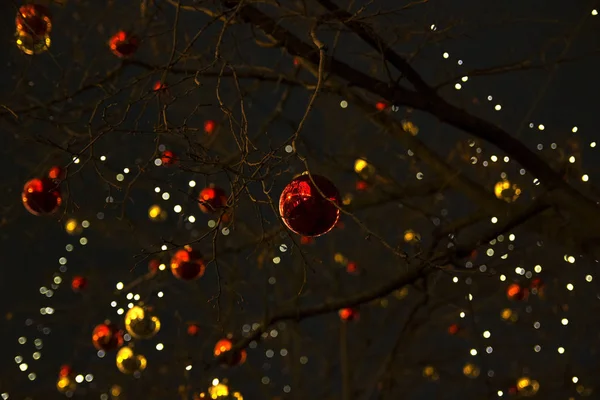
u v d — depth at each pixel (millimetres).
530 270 5188
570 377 5699
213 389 4039
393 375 5754
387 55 3102
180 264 3402
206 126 4074
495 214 3740
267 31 3008
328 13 2861
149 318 3686
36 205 2963
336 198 2285
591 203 3318
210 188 3201
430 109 3188
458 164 5109
